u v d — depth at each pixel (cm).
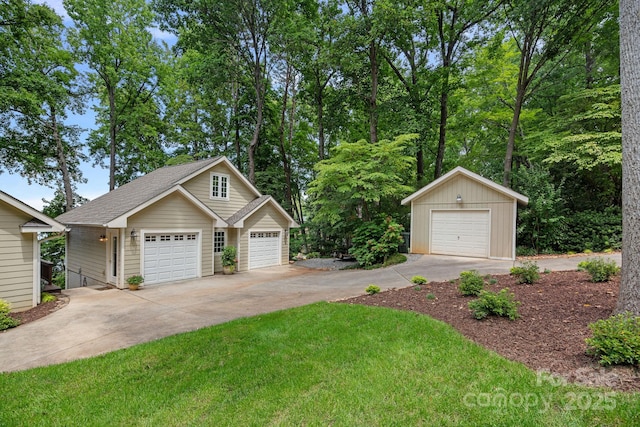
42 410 354
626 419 260
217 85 1955
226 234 1470
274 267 1557
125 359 473
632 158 429
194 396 364
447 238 1392
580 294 580
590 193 1541
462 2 1673
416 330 478
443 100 1898
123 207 1145
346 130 2272
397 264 1243
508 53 1827
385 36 1705
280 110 2484
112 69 1992
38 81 1652
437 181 1398
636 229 420
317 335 505
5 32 1549
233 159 2447
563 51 1586
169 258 1198
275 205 1595
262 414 316
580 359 355
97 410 350
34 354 525
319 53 1823
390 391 331
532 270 712
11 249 801
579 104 1447
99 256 1207
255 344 495
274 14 1816
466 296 651
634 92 432
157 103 2416
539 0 1263
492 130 2031
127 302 876
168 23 1831
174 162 2258
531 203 1344
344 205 1504
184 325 655
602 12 1320
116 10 2041
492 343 418
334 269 1407
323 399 330
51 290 998
